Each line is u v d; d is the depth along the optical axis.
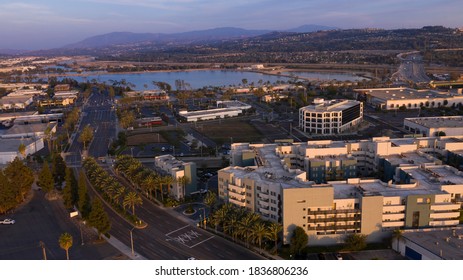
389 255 196.38
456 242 187.62
